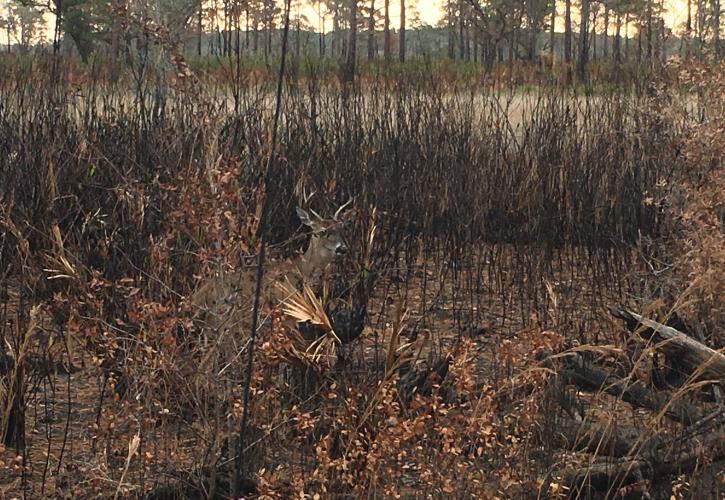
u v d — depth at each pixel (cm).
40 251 566
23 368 441
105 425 422
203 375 388
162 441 427
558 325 534
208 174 390
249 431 404
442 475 367
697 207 548
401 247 760
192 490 394
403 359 386
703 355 439
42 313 562
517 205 821
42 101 750
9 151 718
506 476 375
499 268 710
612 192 810
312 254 539
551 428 427
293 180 723
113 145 683
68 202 653
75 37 2339
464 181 827
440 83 963
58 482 401
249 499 380
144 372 409
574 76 1020
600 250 778
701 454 410
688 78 645
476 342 580
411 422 365
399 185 805
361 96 898
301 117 820
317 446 377
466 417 383
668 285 555
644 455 417
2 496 385
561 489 381
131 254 521
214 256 383
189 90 445
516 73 1098
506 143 896
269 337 383
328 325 395
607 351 486
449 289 702
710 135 604
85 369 511
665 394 480
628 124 888
